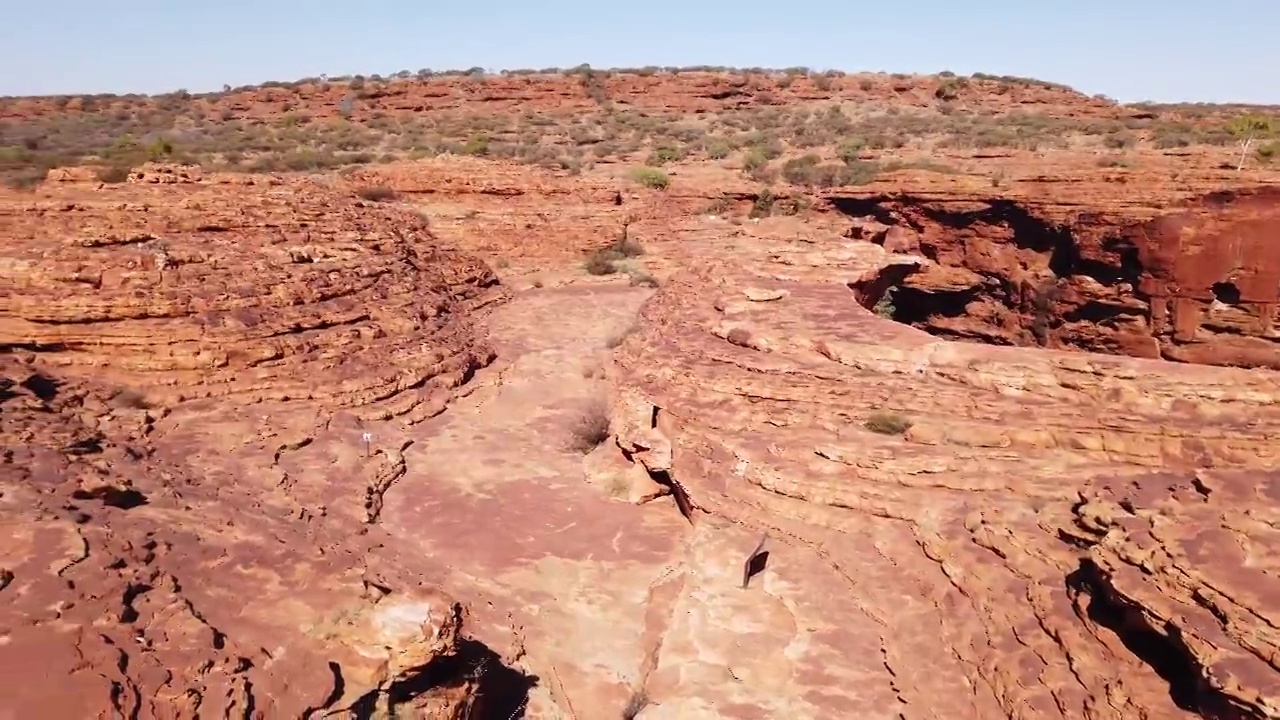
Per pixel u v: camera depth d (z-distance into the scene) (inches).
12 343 723.4
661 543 605.3
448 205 1700.3
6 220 927.7
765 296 836.6
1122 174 1449.3
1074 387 565.0
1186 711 310.0
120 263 802.8
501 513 646.5
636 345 901.8
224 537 460.8
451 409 867.4
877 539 522.0
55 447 529.3
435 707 359.3
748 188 1999.3
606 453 738.8
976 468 532.1
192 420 693.9
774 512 565.0
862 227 1508.4
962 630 426.3
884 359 654.5
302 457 679.1
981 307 1609.3
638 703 422.0
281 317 834.2
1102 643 362.0
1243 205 1316.4
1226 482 389.1
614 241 1668.3
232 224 1003.3
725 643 451.2
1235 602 309.3
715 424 650.2
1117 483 449.4
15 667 288.8
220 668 322.7
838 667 431.2
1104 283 1403.8
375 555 533.6
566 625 505.4
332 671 343.3
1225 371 539.5
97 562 371.2
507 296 1375.5
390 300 1002.1
